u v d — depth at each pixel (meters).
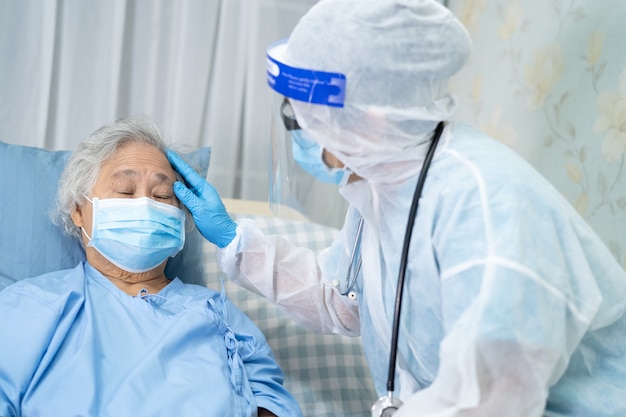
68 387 1.37
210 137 2.39
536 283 0.94
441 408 0.96
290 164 1.26
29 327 1.43
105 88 2.21
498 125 2.39
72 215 1.67
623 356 1.14
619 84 1.84
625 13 1.83
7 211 1.72
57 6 2.16
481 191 1.01
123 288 1.63
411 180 1.14
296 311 1.57
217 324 1.61
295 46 1.10
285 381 1.89
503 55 2.37
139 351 1.47
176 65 2.30
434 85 1.10
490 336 0.91
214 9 2.26
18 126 2.15
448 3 2.71
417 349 1.15
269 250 1.53
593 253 1.09
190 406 1.39
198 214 1.56
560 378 1.10
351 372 1.96
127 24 2.26
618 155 1.84
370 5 1.05
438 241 1.05
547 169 2.13
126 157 1.60
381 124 1.07
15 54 2.11
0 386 1.37
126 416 1.33
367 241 1.25
